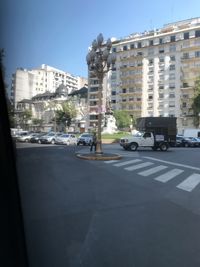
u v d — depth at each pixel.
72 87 94.31
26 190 8.23
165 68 88.00
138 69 92.50
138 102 92.25
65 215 6.31
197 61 83.69
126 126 86.88
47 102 48.50
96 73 19.95
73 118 80.38
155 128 36.47
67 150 25.52
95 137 24.19
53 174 11.84
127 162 17.81
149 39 90.75
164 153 26.47
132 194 8.75
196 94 70.00
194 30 84.06
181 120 84.69
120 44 95.62
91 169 14.14
